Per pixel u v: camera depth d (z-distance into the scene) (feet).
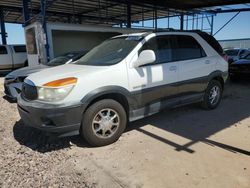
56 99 11.41
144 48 14.26
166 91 15.02
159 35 15.21
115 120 13.05
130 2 48.21
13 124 16.51
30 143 13.41
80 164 11.09
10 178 10.00
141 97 13.83
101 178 9.95
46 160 11.50
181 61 15.83
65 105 11.33
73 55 25.75
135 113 13.87
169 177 9.89
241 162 10.91
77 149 12.59
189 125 15.64
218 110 18.89
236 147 12.41
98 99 12.58
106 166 10.87
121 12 65.16
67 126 11.62
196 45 17.28
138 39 14.46
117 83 12.81
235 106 20.18
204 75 17.40
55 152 12.30
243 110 18.94
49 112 11.20
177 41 16.08
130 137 13.89
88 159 11.53
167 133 14.38
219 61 18.47
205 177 9.82
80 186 9.41
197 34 17.70
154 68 14.28
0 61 51.29
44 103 11.42
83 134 12.34
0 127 15.96
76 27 39.58
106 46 16.01
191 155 11.64
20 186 9.46
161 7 53.98
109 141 12.92
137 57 13.76
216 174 10.00
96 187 9.35
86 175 10.18
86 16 69.00
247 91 26.94
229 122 16.14
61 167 10.85
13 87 22.18
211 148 12.34
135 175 10.11
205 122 16.19
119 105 13.01
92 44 47.65
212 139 13.46
